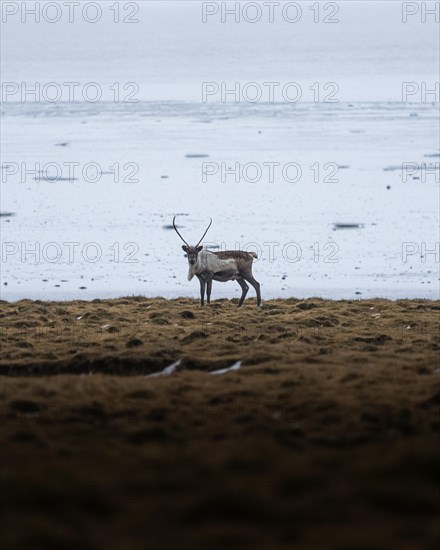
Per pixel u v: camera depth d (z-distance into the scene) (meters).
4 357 86.25
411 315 111.31
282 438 52.50
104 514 40.53
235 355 84.31
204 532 37.94
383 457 46.81
